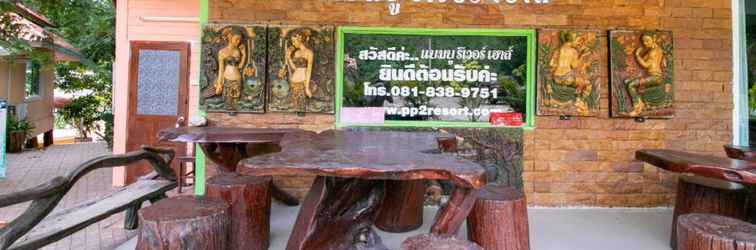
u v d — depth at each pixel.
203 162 4.09
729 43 4.10
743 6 4.11
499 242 2.56
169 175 3.79
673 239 3.08
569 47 3.95
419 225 3.41
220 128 3.61
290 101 3.96
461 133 4.04
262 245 2.81
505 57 4.07
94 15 9.27
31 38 7.24
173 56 5.51
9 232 2.42
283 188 4.08
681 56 4.07
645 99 3.96
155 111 5.51
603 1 4.03
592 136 4.07
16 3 6.44
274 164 1.93
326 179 2.35
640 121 4.05
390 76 4.07
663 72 3.97
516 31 4.02
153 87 5.52
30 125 9.68
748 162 2.70
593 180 4.07
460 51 4.07
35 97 10.09
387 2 4.04
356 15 4.04
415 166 1.93
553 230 3.42
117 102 5.50
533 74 4.02
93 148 10.20
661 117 4.00
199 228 1.97
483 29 4.03
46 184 2.60
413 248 1.80
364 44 4.05
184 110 5.49
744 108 4.10
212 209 2.08
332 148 2.44
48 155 8.96
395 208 3.32
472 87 4.07
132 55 5.47
